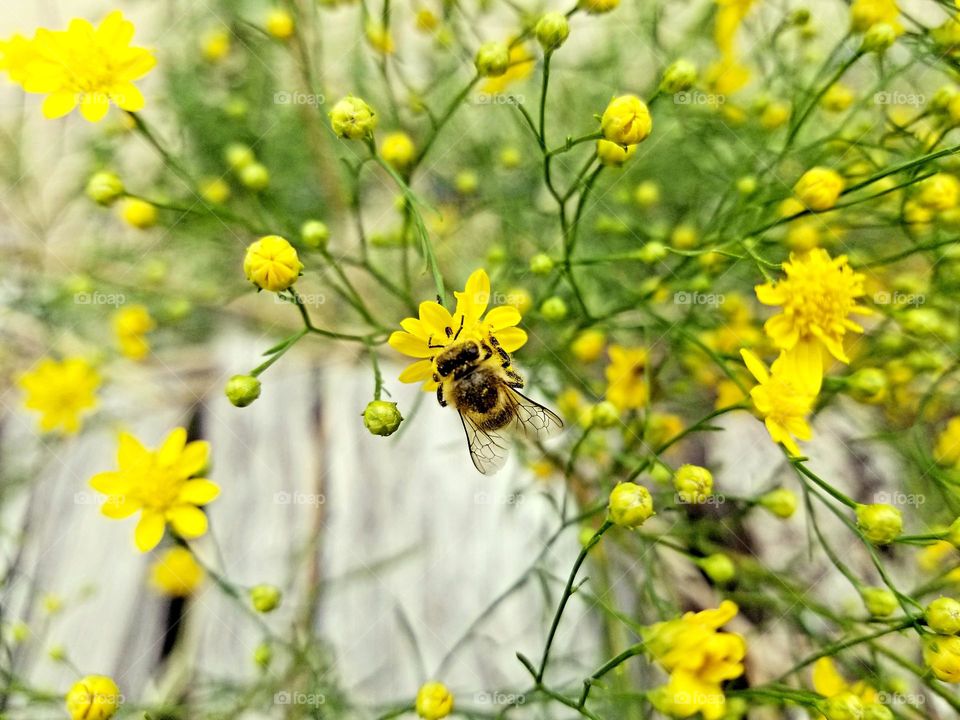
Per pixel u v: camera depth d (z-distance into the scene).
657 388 0.14
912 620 0.09
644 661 0.12
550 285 0.12
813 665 0.13
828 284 0.10
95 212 0.17
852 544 0.14
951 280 0.12
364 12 0.12
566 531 0.14
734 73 0.14
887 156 0.13
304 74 0.13
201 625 0.15
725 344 0.13
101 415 0.17
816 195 0.10
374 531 0.15
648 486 0.14
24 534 0.16
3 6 0.18
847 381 0.11
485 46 0.10
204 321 0.17
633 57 0.16
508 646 0.14
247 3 0.16
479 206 0.14
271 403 0.17
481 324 0.10
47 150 0.18
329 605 0.14
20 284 0.17
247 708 0.12
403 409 0.16
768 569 0.13
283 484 0.16
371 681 0.14
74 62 0.10
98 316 0.17
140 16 0.17
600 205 0.15
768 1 0.14
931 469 0.11
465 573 0.15
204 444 0.11
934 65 0.11
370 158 0.10
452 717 0.13
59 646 0.14
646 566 0.12
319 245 0.11
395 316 0.16
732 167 0.14
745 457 0.15
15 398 0.17
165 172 0.16
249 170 0.13
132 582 0.15
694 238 0.15
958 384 0.14
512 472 0.15
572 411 0.14
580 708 0.09
